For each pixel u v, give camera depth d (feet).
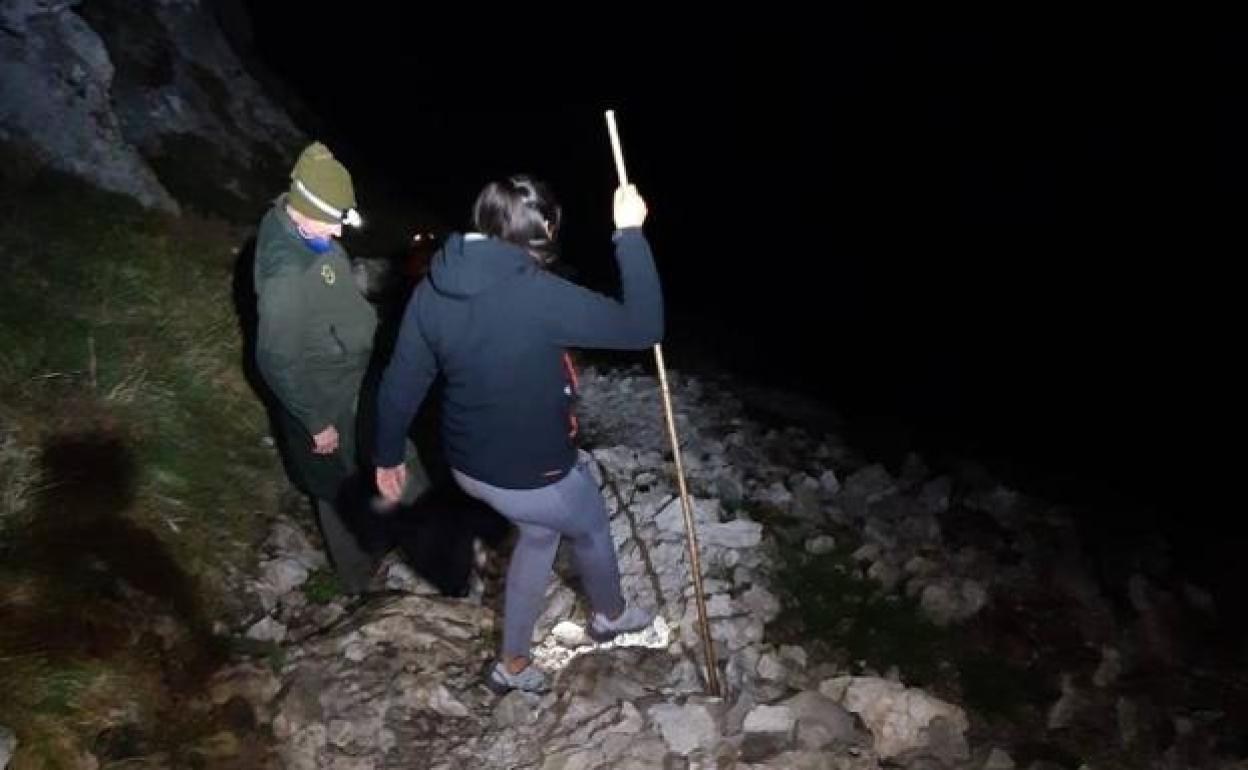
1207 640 17.89
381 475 12.82
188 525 16.28
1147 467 27.71
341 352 14.71
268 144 32.22
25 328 18.44
